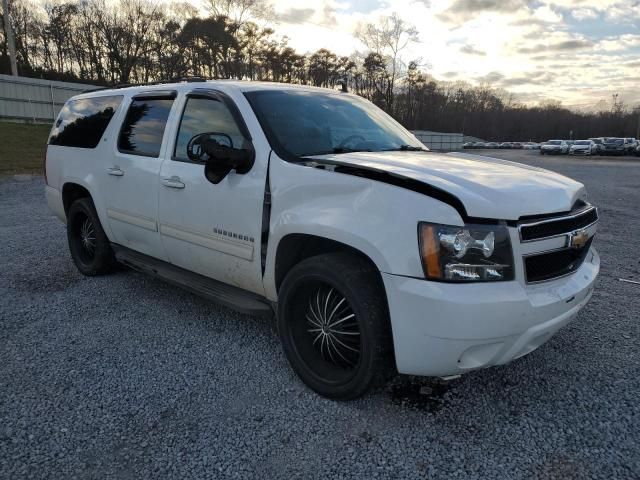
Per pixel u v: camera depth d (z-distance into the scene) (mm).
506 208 2430
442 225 2363
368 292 2611
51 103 35062
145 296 4617
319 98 3881
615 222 9055
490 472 2303
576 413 2770
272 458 2402
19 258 5930
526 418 2727
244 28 58844
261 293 3332
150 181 3961
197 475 2281
